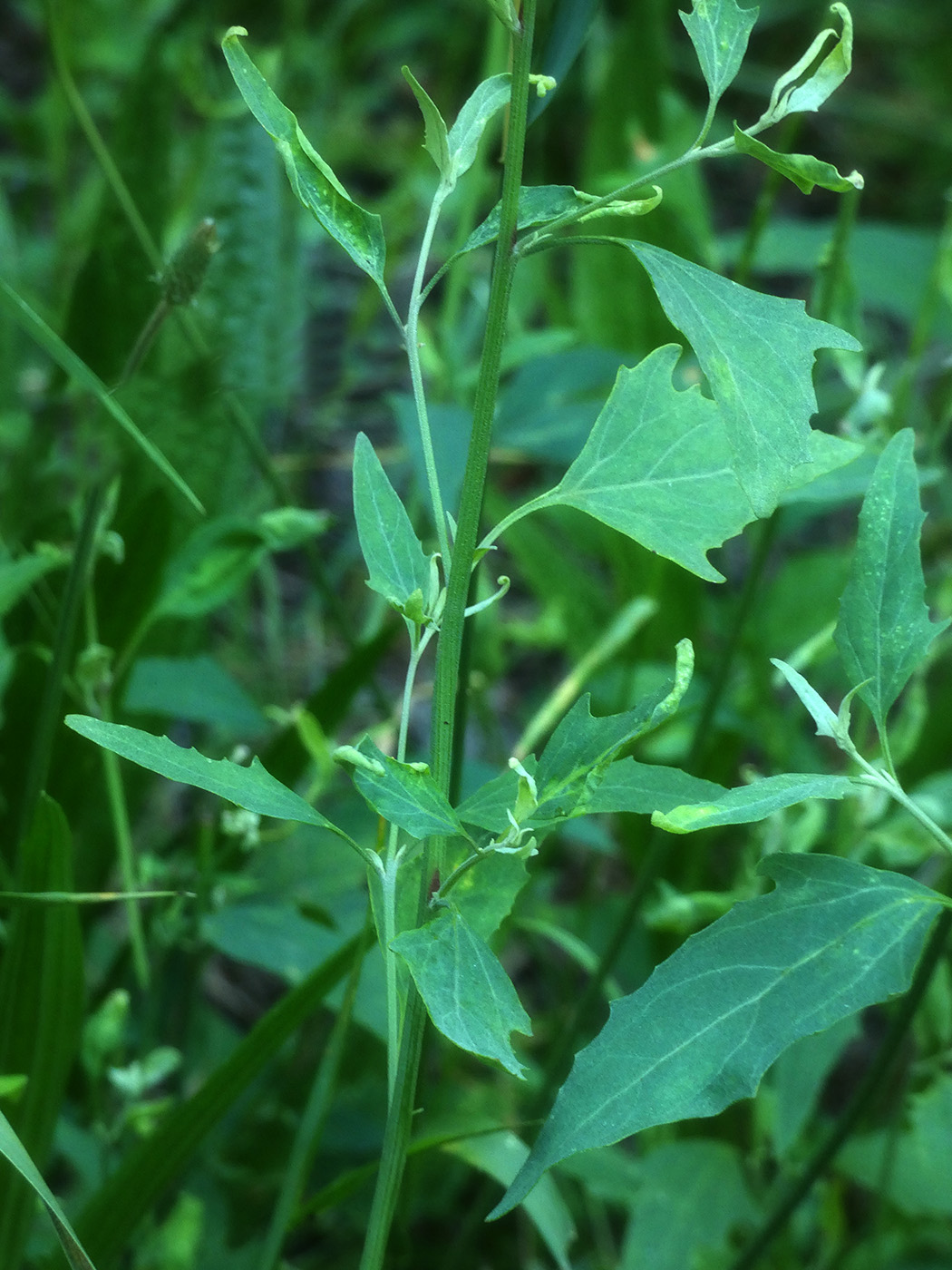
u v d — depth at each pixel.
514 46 0.25
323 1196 0.36
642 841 0.58
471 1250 0.52
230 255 0.55
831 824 0.57
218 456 0.52
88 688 0.40
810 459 0.24
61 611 0.38
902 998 0.36
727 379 0.24
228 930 0.43
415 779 0.25
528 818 0.25
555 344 0.54
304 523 0.43
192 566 0.44
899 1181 0.44
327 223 0.26
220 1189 0.48
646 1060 0.25
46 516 0.49
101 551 0.41
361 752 0.25
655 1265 0.43
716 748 0.59
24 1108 0.37
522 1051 0.55
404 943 0.24
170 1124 0.35
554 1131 0.24
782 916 0.26
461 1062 0.51
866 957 0.25
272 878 0.45
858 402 0.44
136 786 0.50
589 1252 0.54
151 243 0.46
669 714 0.24
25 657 0.45
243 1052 0.34
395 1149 0.28
